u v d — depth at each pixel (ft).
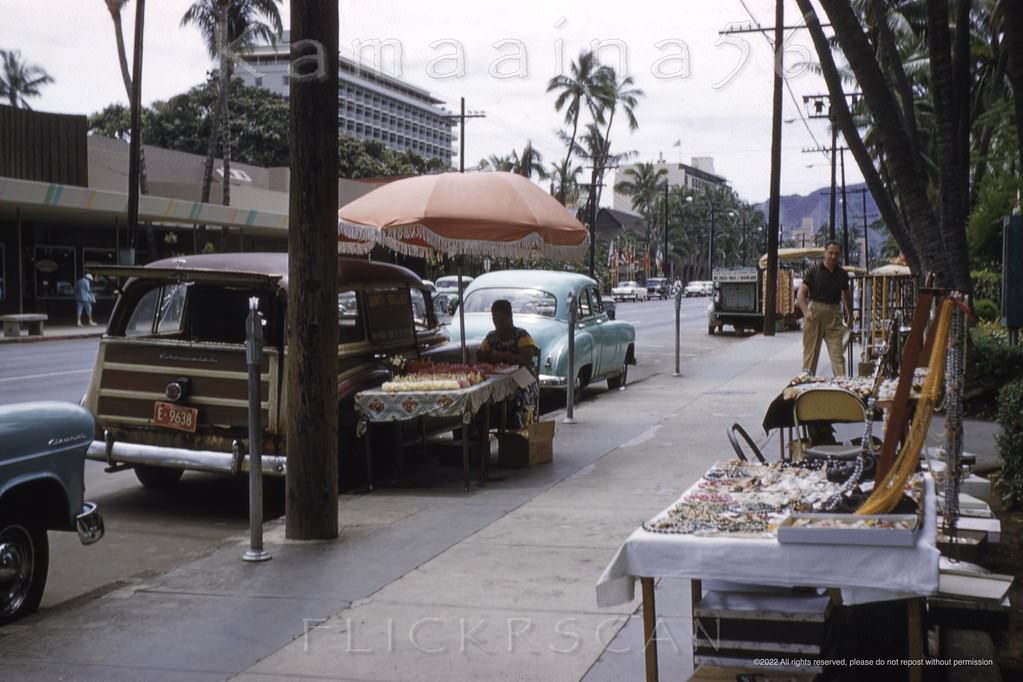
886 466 13.46
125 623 17.80
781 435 26.43
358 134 313.12
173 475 32.68
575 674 15.14
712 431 38.91
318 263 23.53
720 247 564.71
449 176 32.07
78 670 15.61
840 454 21.31
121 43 125.29
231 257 29.81
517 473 31.94
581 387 50.44
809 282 46.57
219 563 21.68
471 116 181.27
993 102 74.28
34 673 15.49
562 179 249.96
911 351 13.58
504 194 31.71
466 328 48.19
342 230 31.19
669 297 300.40
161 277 28.45
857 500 13.94
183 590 19.74
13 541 18.51
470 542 23.07
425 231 30.71
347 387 29.66
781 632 12.94
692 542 12.75
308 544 23.29
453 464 34.32
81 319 122.11
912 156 37.09
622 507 26.48
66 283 128.98
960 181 41.93
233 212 132.16
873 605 14.40
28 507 18.94
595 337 50.96
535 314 49.21
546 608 18.12
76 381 57.21
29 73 269.03
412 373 31.58
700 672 13.16
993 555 19.38
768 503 14.46
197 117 222.89
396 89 334.85
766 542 12.52
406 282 35.24
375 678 15.10
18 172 112.98
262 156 221.46
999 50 76.02
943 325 13.69
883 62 78.89
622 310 194.70
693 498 14.88
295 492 23.67
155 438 28.91
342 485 30.60
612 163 245.65
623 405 47.32
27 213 114.11
